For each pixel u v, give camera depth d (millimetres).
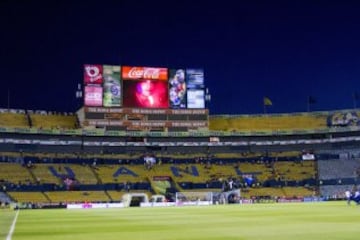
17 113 140000
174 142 141625
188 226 33688
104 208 97312
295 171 138125
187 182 129875
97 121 132750
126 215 57938
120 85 134625
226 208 75938
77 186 121625
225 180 131375
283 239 21703
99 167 131125
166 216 51688
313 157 143250
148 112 136250
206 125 140000
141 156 137625
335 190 130375
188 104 139125
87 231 31688
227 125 154625
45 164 127688
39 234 29469
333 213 49875
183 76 139500
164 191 125875
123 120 134500
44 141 131750
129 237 25625
